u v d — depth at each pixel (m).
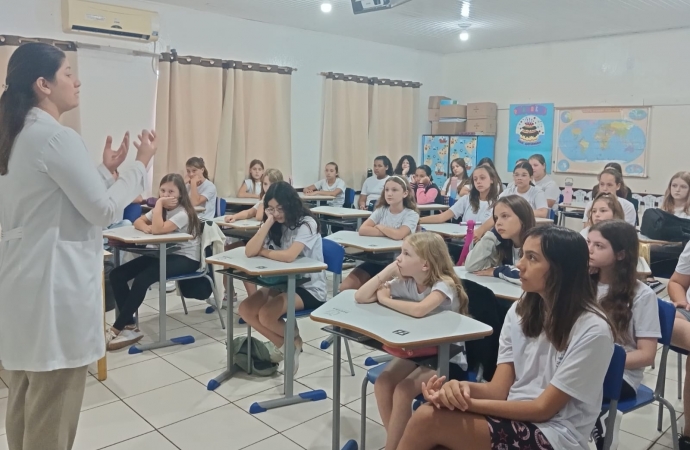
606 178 4.67
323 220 5.74
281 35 6.68
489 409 1.57
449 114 7.98
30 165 1.60
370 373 2.26
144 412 2.74
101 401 2.85
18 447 1.78
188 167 5.50
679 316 2.46
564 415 1.59
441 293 2.12
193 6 5.84
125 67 5.58
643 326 2.05
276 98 6.61
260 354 3.17
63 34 5.22
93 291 1.73
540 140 7.48
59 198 1.64
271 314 2.98
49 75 1.64
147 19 5.52
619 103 6.77
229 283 3.11
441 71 8.42
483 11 5.81
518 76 7.65
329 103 7.17
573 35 6.84
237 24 6.30
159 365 3.33
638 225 6.20
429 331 1.91
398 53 7.89
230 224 4.34
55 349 1.64
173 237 3.57
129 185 1.79
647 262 3.25
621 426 2.67
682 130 6.32
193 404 2.83
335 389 2.26
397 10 5.83
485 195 4.30
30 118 1.62
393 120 7.88
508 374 1.74
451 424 1.58
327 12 6.00
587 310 1.60
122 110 5.61
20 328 1.63
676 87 6.33
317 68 7.07
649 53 6.50
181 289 3.97
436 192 6.54
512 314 1.79
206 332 3.94
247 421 2.66
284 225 3.13
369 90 7.58
